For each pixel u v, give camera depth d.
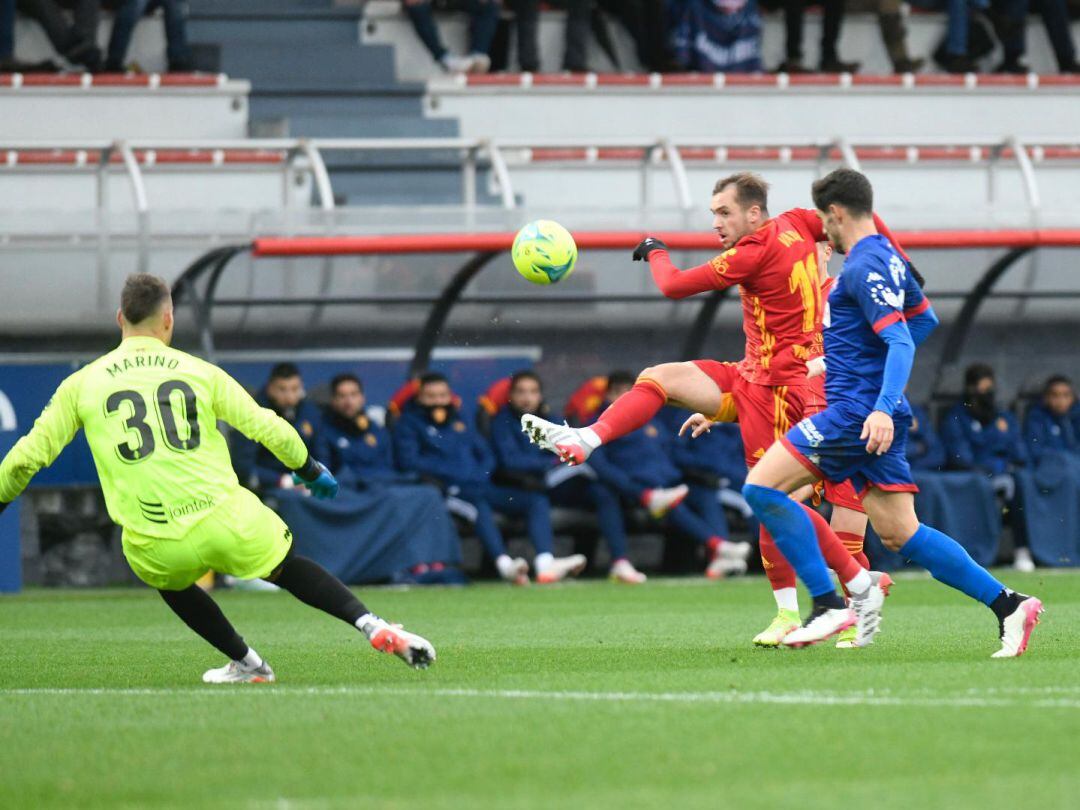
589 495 52.72
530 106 66.44
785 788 14.54
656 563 58.97
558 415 56.06
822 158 56.59
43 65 62.44
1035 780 14.72
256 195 61.12
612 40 69.44
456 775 15.48
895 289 23.77
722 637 30.77
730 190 26.98
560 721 18.36
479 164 62.81
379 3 69.19
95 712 20.16
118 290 51.69
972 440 55.06
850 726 17.58
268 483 49.81
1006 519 56.22
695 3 68.12
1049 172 66.12
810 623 25.64
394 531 49.88
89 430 22.08
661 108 67.19
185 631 35.00
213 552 21.83
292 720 18.94
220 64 66.31
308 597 21.95
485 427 53.59
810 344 26.92
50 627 36.38
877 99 68.50
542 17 70.62
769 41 72.06
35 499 52.53
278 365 50.72
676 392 27.14
